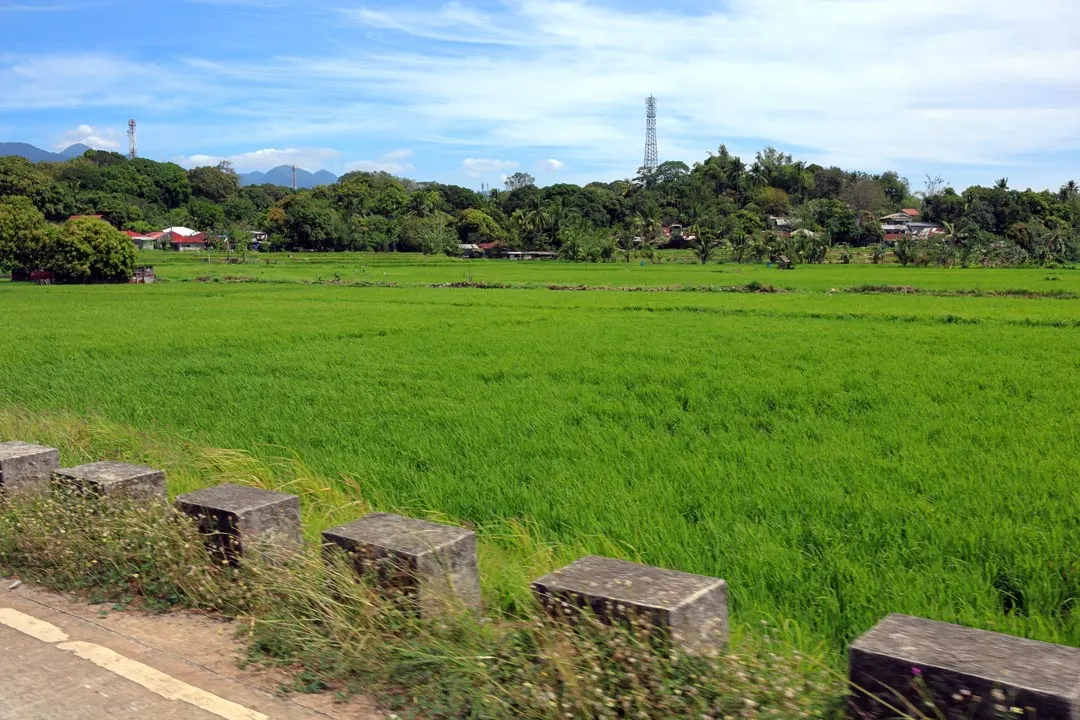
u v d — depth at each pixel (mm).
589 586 3779
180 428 12094
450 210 145375
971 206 116000
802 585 5527
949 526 6777
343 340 25547
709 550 6309
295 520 5297
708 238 99875
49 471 6832
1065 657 2920
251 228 140500
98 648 4305
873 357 19438
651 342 23422
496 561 5746
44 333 28641
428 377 17625
